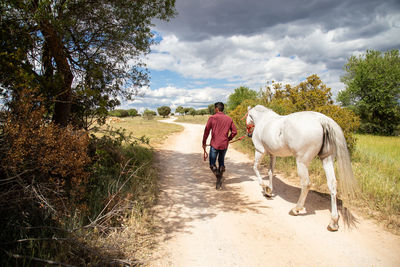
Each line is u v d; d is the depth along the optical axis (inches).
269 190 196.5
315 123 148.6
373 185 204.4
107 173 196.5
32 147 114.9
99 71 197.9
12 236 103.0
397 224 146.9
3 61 123.0
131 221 142.0
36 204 116.9
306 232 141.7
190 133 850.8
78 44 215.2
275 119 186.1
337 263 112.3
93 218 131.9
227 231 143.7
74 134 142.3
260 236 137.9
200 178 263.0
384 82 938.7
